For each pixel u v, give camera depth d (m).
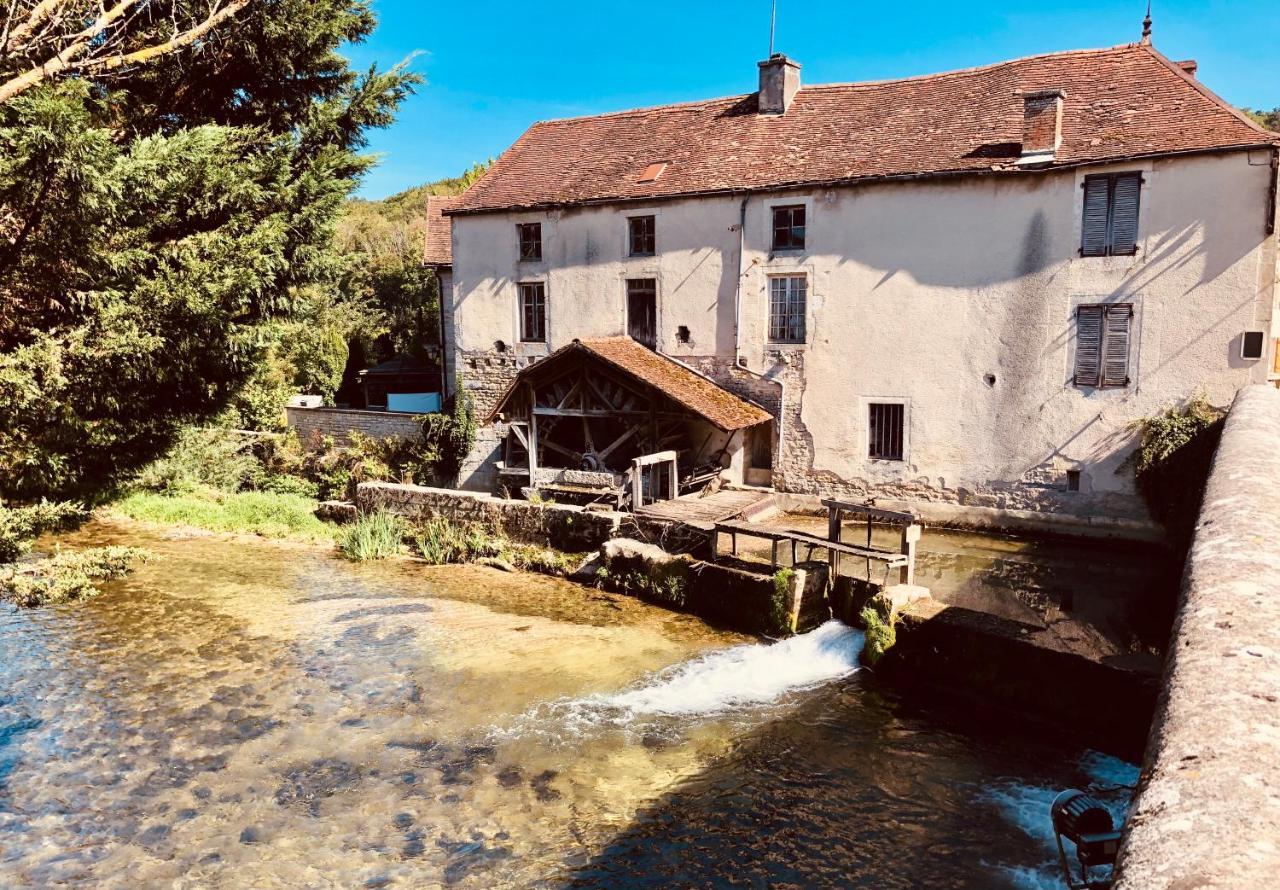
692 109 20.17
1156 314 13.52
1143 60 15.12
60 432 12.65
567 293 19.20
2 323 11.84
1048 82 15.77
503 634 11.50
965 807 7.43
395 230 56.12
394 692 9.60
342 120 15.89
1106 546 14.23
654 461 15.15
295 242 14.66
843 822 7.21
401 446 20.84
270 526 17.12
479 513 15.84
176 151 11.38
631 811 7.34
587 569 14.10
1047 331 14.41
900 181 15.36
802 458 16.98
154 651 10.70
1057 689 8.77
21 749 8.23
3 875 6.43
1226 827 1.86
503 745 8.44
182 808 7.30
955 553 13.97
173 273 12.47
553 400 18.20
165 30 12.36
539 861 6.64
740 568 12.33
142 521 17.11
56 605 12.30
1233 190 12.80
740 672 10.24
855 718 9.12
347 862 6.61
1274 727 2.26
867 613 10.39
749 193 16.83
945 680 9.65
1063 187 14.02
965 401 15.27
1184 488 13.23
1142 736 8.16
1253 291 12.81
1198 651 2.88
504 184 20.44
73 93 10.80
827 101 18.23
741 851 6.80
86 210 10.29
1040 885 6.35
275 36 14.95
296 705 9.23
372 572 14.55
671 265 17.95
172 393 14.94
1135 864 1.88
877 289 15.85
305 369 28.89
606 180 19.00
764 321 17.05
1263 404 9.97
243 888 6.30
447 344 22.95
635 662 10.58
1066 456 14.48
